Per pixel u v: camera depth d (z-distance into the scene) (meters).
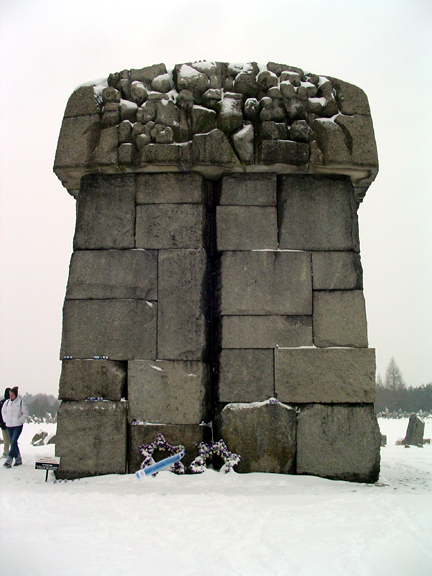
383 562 3.88
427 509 4.94
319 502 5.34
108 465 6.90
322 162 7.51
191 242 7.43
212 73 7.71
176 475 6.61
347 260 7.45
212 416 7.34
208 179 7.88
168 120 7.57
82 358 7.19
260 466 6.87
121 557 3.99
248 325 7.23
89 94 7.78
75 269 7.42
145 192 7.57
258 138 7.54
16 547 4.18
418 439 16.17
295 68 7.91
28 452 10.84
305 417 6.98
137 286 7.32
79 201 7.62
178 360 7.13
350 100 7.81
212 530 4.55
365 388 7.07
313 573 3.73
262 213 7.52
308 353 7.14
